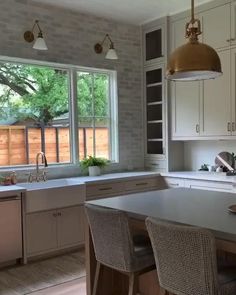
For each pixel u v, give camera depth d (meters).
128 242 2.19
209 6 4.43
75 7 4.54
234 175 4.36
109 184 4.47
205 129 4.57
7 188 3.69
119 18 5.02
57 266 3.69
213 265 1.70
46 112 4.66
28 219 3.77
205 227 1.92
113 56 4.74
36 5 4.34
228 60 4.26
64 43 4.60
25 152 4.50
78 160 4.88
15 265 3.73
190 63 2.26
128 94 5.30
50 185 4.20
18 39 4.21
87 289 2.73
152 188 4.92
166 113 5.04
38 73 4.59
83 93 4.96
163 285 1.97
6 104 4.34
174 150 5.16
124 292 2.89
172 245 1.84
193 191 3.16
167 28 4.94
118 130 5.20
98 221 2.32
